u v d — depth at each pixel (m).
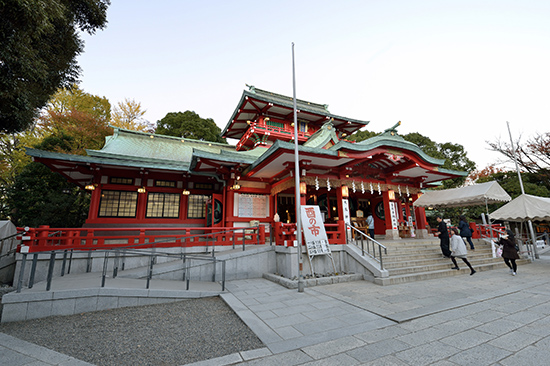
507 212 13.95
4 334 4.98
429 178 16.42
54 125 23.72
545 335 4.43
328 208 17.45
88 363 3.93
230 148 21.91
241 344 4.52
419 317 5.46
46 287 6.48
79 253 9.51
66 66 8.48
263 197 15.06
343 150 11.40
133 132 19.11
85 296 6.46
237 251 10.66
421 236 16.09
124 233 13.65
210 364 3.77
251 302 6.89
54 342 4.74
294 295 7.56
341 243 10.95
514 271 9.91
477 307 6.07
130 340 4.81
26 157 21.44
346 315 5.74
